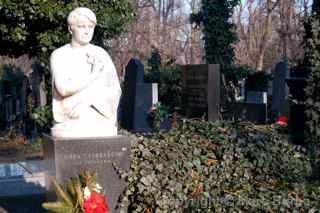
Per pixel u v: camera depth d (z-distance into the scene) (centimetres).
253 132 757
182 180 641
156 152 657
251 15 4144
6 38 1124
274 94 1773
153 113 1475
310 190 639
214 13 2086
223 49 2091
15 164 1065
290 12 3616
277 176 691
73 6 1074
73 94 580
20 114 1627
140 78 1664
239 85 2147
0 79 2023
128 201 595
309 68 894
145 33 3966
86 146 571
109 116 596
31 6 1049
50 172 587
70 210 504
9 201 819
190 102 1464
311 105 881
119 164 585
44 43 1114
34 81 1526
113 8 1141
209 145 703
